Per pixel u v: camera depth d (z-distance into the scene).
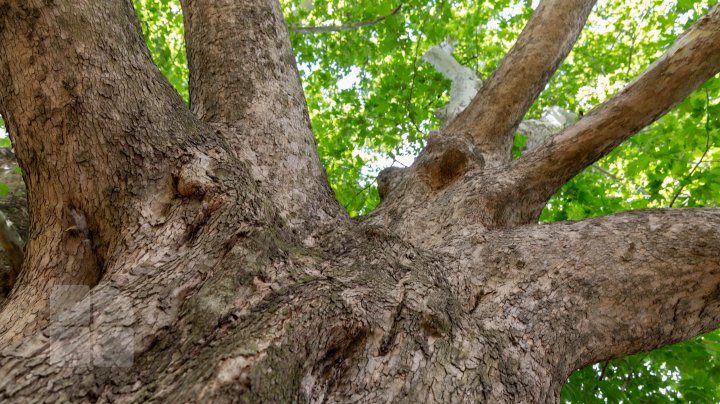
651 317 1.72
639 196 6.12
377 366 1.32
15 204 3.15
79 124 1.55
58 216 1.63
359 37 6.46
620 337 1.71
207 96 2.40
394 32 4.93
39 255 1.60
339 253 1.78
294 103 2.49
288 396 1.12
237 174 1.77
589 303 1.71
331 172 6.11
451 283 1.76
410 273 1.65
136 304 1.27
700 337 3.28
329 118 7.00
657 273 1.72
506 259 1.87
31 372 1.05
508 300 1.70
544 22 3.17
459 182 2.52
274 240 1.60
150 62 1.90
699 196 3.42
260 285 1.41
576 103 7.77
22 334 1.33
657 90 2.16
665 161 3.76
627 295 1.71
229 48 2.51
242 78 2.41
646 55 7.56
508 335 1.56
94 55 1.61
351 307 1.40
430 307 1.51
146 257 1.45
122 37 1.76
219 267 1.42
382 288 1.54
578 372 3.53
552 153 2.35
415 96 5.13
